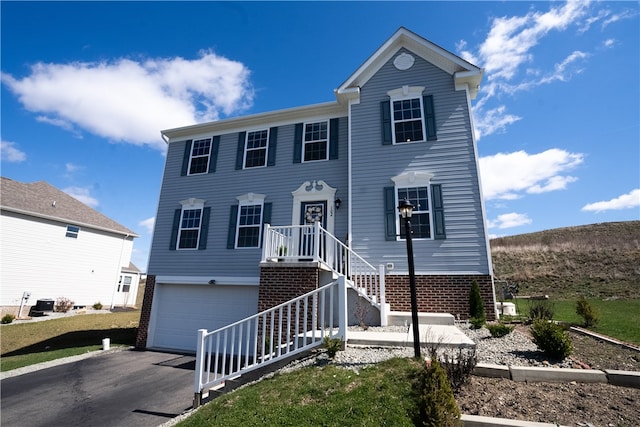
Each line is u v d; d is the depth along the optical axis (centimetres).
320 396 388
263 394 422
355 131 1071
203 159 1354
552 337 459
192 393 690
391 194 977
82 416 585
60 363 969
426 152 985
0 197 1836
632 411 314
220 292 1165
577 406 328
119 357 1032
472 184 922
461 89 1009
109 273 2347
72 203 2309
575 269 2208
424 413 304
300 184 1175
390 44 1091
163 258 1269
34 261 1908
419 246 911
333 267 906
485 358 468
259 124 1303
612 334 646
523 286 2103
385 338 558
